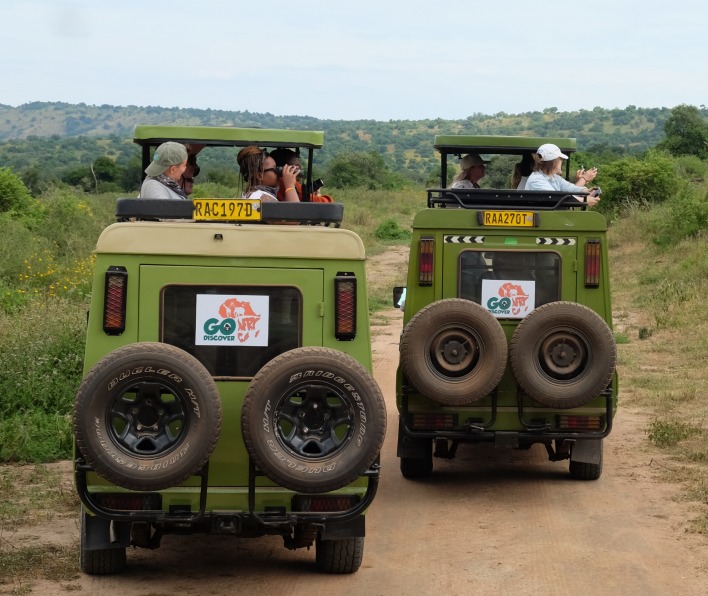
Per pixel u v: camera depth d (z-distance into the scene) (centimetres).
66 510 768
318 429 558
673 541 705
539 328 794
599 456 857
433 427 830
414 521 763
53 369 1064
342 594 599
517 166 1034
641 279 2255
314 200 795
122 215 604
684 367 1394
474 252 837
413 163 14325
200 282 584
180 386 541
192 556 674
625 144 14988
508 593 605
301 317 586
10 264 1847
